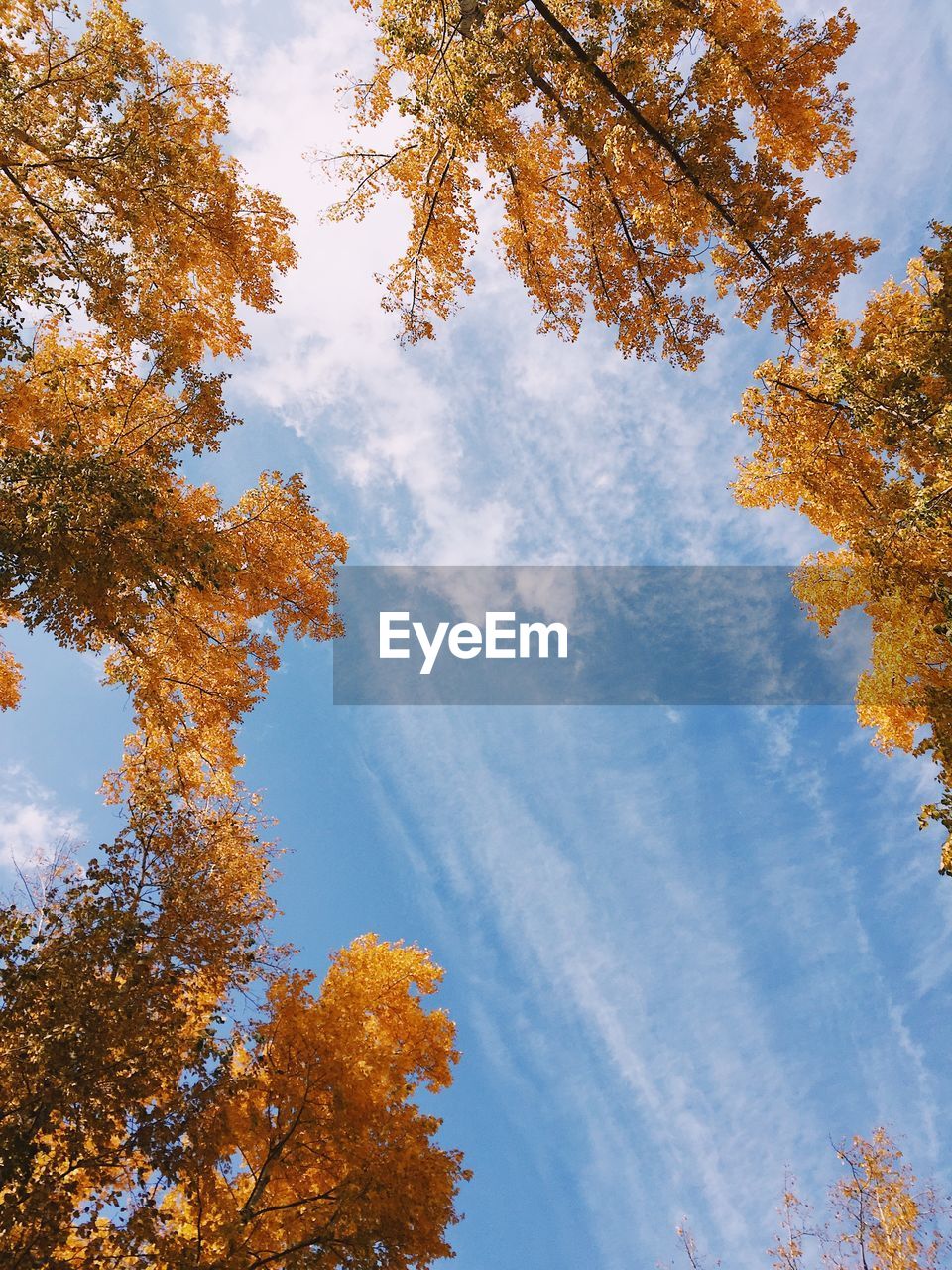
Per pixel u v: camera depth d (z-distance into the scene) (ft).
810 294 33.37
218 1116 23.49
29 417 27.43
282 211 34.12
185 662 34.09
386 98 35.04
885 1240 35.63
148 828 26.94
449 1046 31.22
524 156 35.88
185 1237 22.52
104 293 28.53
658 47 29.37
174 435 29.53
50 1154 21.39
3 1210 18.56
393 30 29.45
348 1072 26.53
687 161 30.55
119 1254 20.15
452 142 32.63
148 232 31.58
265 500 35.45
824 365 31.22
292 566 35.60
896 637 28.45
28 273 23.50
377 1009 31.76
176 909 25.25
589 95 29.48
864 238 31.91
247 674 35.27
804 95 30.68
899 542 28.30
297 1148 26.23
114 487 22.15
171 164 29.37
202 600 32.99
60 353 29.55
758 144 33.40
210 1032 25.23
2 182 28.45
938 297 27.55
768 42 29.12
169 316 33.47
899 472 33.14
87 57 27.09
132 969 23.34
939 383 29.12
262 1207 26.17
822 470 35.04
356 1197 23.32
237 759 36.09
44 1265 18.56
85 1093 20.44
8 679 35.86
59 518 20.65
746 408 35.68
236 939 25.89
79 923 22.82
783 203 31.22
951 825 24.14
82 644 23.47
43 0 25.34
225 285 35.91
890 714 34.71
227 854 28.89
